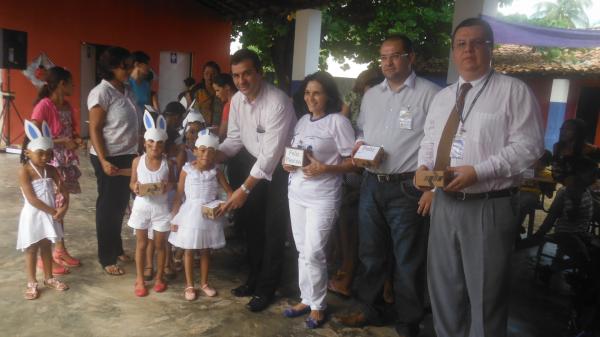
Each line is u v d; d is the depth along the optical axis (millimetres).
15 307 3352
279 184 3457
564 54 9859
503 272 2477
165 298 3646
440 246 2619
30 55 9805
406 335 3205
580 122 4223
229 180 4027
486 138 2385
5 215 5285
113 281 3879
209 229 3549
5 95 9188
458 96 2514
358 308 3660
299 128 3318
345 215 3756
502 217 2439
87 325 3193
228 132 3830
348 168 3221
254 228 3689
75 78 10484
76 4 10289
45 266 3641
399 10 11195
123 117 3787
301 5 8531
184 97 6340
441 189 2574
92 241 4699
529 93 2361
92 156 3881
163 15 11539
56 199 3541
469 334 2590
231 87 4453
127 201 4008
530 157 2332
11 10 9453
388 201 3096
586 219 4164
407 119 3004
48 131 3512
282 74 11508
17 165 7918
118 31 10953
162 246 3711
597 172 4152
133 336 3098
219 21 12336
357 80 4445
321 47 12180
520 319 3666
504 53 13773
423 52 12000
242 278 4098
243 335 3186
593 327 3117
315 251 3205
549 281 4266
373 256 3283
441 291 2660
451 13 11117
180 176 3633
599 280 3182
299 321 3408
